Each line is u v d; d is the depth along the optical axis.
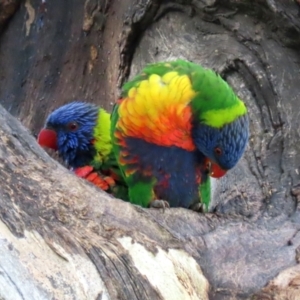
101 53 8.12
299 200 5.40
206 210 6.24
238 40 6.68
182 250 4.18
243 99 6.45
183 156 5.94
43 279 3.28
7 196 3.73
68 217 3.86
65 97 8.32
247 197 5.66
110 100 8.02
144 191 6.05
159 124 5.71
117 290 3.50
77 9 8.15
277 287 4.21
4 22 8.58
